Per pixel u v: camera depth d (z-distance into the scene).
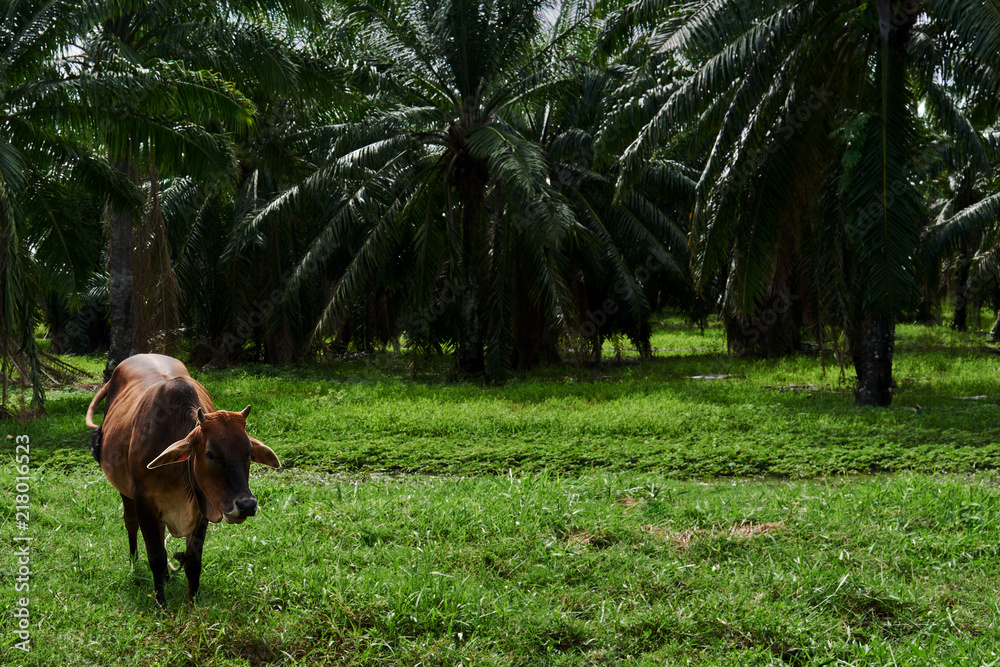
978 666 4.32
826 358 20.20
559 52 16.42
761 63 11.41
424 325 16.69
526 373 19.39
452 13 15.73
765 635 4.75
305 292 20.80
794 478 8.84
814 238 13.52
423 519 6.64
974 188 25.42
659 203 21.77
